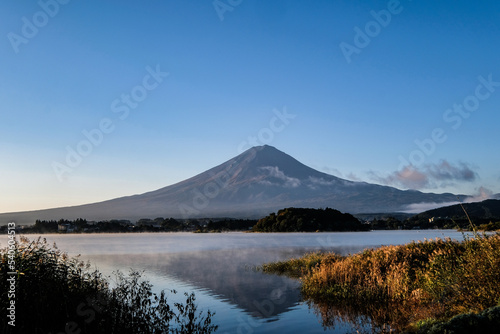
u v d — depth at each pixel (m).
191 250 65.06
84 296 12.01
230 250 64.12
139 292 12.63
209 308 18.52
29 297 10.67
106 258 47.47
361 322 14.84
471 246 12.96
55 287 11.45
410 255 21.06
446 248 18.66
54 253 12.78
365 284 20.03
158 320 11.96
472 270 11.97
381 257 22.30
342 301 18.97
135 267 36.34
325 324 15.05
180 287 24.88
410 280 18.39
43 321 10.45
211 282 27.03
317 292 21.47
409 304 15.96
